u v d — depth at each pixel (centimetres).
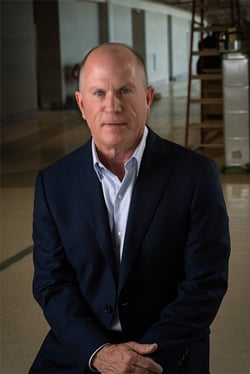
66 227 199
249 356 333
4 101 1546
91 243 196
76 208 199
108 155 196
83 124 1450
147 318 198
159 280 196
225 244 197
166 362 188
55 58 1853
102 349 189
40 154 1045
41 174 208
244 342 349
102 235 195
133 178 197
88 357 189
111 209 199
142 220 194
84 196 199
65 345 196
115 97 187
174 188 195
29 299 423
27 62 1684
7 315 397
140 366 184
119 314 195
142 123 195
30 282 454
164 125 1372
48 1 1828
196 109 1688
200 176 196
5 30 1562
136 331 198
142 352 185
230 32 809
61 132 1323
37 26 1847
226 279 197
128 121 190
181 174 196
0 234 582
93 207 197
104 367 188
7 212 667
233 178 800
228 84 816
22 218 639
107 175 199
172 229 194
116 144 191
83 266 198
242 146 826
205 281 193
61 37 1855
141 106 192
